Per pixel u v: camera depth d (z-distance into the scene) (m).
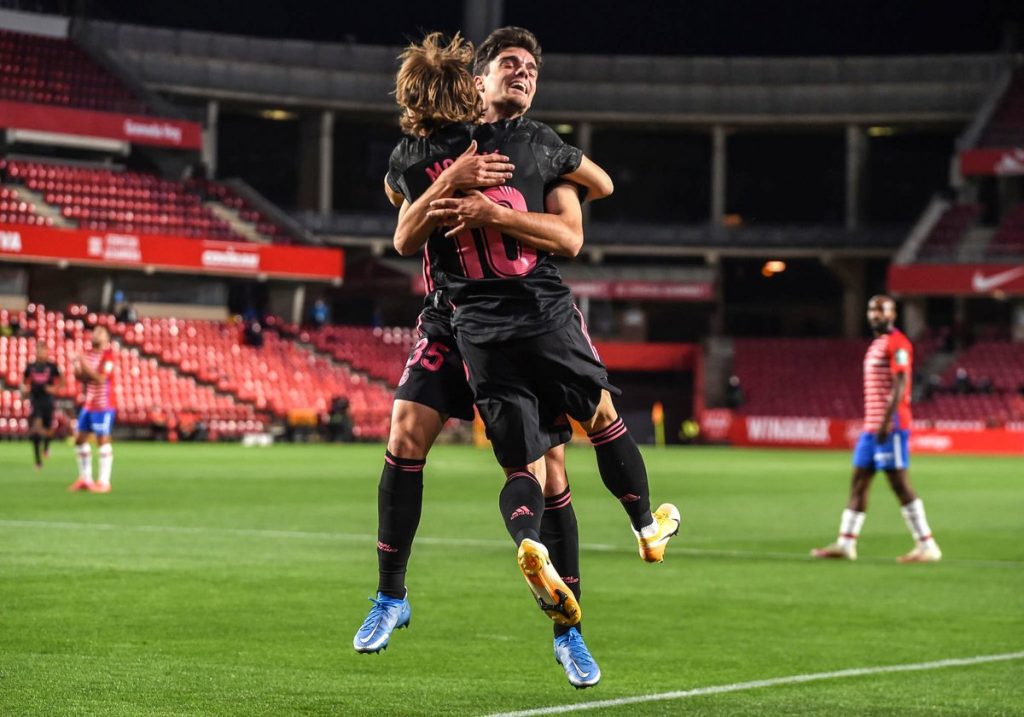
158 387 46.16
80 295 49.78
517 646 8.05
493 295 5.49
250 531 15.02
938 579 12.00
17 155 51.59
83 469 20.84
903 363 13.45
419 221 5.45
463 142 5.56
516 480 5.53
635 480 5.75
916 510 13.59
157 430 44.66
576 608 5.12
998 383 52.44
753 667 7.56
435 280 5.68
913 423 50.66
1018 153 54.31
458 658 7.63
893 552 14.57
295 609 9.22
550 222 5.44
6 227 45.19
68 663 7.14
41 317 46.31
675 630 8.87
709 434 54.22
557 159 5.58
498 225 5.37
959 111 59.41
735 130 62.09
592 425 5.72
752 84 60.75
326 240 57.94
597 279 58.28
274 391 49.00
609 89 60.97
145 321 49.16
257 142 65.19
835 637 8.69
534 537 5.25
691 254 60.53
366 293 58.66
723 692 6.81
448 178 5.39
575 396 5.59
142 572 11.01
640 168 65.38
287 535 14.63
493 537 14.98
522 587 10.70
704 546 14.80
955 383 51.91
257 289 57.22
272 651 7.66
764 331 64.12
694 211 65.81
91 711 6.04
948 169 64.75
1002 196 58.09
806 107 60.44
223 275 51.12
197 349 49.03
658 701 6.55
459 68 5.61
